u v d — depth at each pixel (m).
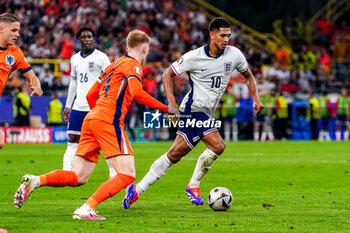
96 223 19.14
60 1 78.31
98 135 19.45
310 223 19.55
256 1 109.38
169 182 30.83
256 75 75.44
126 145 19.58
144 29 80.69
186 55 23.03
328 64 84.50
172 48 76.94
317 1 104.44
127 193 22.17
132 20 80.50
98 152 20.08
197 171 23.25
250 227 18.78
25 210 21.78
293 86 77.62
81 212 19.58
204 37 86.50
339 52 90.56
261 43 93.38
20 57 21.11
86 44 29.33
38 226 18.56
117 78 19.53
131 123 62.16
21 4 77.62
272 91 68.12
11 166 37.53
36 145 57.06
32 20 75.19
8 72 20.86
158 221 19.67
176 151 22.77
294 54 86.12
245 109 67.31
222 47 22.66
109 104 19.50
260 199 25.22
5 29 20.28
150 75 67.56
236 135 67.38
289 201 24.61
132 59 19.58
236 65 23.61
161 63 73.44
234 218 20.39
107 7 80.25
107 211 21.67
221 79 23.23
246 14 107.81
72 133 29.23
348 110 69.12
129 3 83.50
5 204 23.23
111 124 19.42
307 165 39.88
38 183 18.86
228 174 34.69
